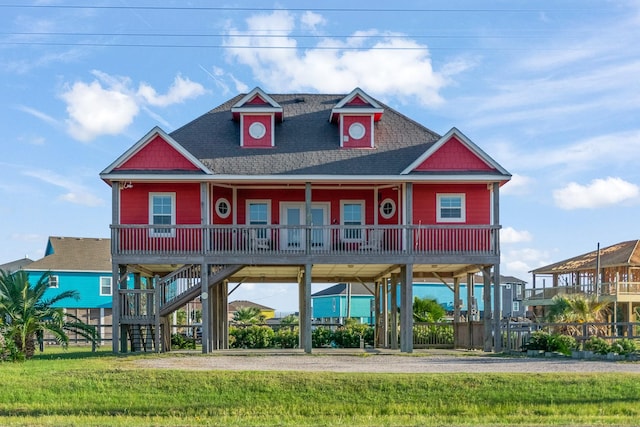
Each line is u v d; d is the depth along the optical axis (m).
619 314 51.88
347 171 27.50
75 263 49.53
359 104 29.64
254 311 63.97
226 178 27.11
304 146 29.52
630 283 49.12
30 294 27.23
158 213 28.42
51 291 48.44
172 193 28.52
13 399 17.92
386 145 29.69
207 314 26.70
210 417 16.41
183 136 30.02
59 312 27.61
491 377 18.61
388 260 26.98
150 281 32.72
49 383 18.91
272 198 29.77
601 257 55.47
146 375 19.30
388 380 18.47
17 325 26.25
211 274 27.61
